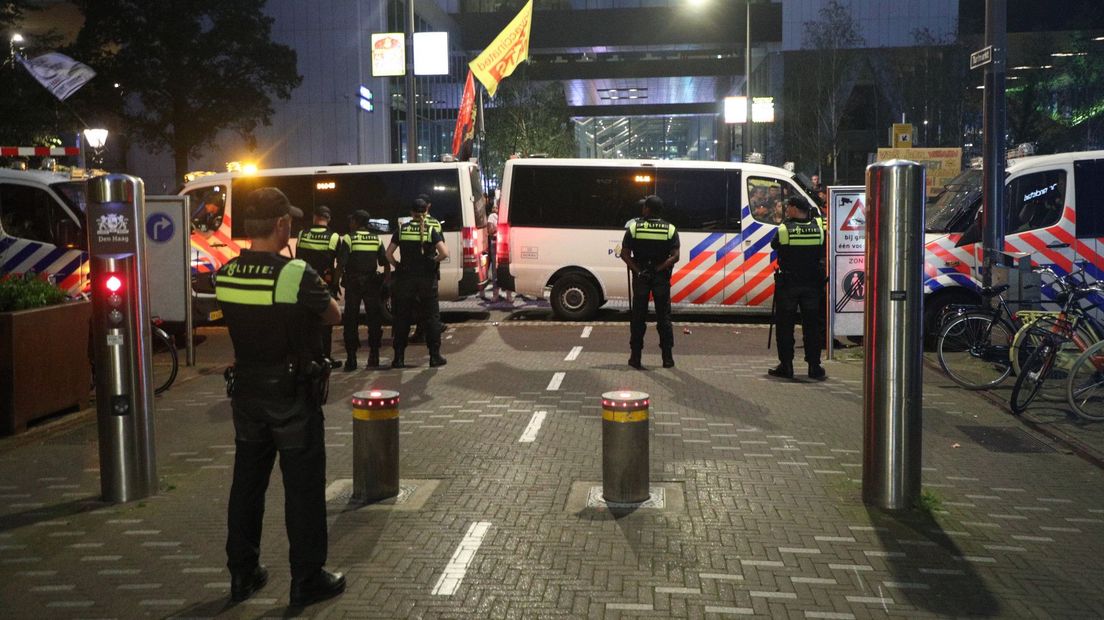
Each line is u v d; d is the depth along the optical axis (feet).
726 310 56.59
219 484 21.34
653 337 43.98
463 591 14.90
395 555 16.48
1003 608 14.26
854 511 18.79
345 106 195.11
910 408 18.75
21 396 26.50
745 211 49.80
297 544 14.46
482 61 74.28
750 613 14.08
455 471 21.68
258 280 14.24
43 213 44.06
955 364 32.53
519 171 51.26
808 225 32.81
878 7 234.38
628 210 50.34
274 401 14.39
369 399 19.65
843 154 214.07
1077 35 155.74
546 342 42.50
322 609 14.33
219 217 52.13
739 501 19.38
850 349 40.29
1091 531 17.71
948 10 233.35
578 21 263.49
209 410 29.43
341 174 51.78
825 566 15.93
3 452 24.44
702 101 329.11
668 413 27.45
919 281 18.66
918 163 18.44
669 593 14.80
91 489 21.04
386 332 48.32
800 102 193.36
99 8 128.26
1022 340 29.40
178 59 131.75
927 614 14.05
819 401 29.22
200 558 16.69
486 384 32.30
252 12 136.67
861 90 213.66
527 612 14.14
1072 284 30.37
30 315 26.94
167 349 32.60
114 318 19.88
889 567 15.88
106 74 128.06
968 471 21.76
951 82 174.19
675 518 18.31
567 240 50.70
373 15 195.00
